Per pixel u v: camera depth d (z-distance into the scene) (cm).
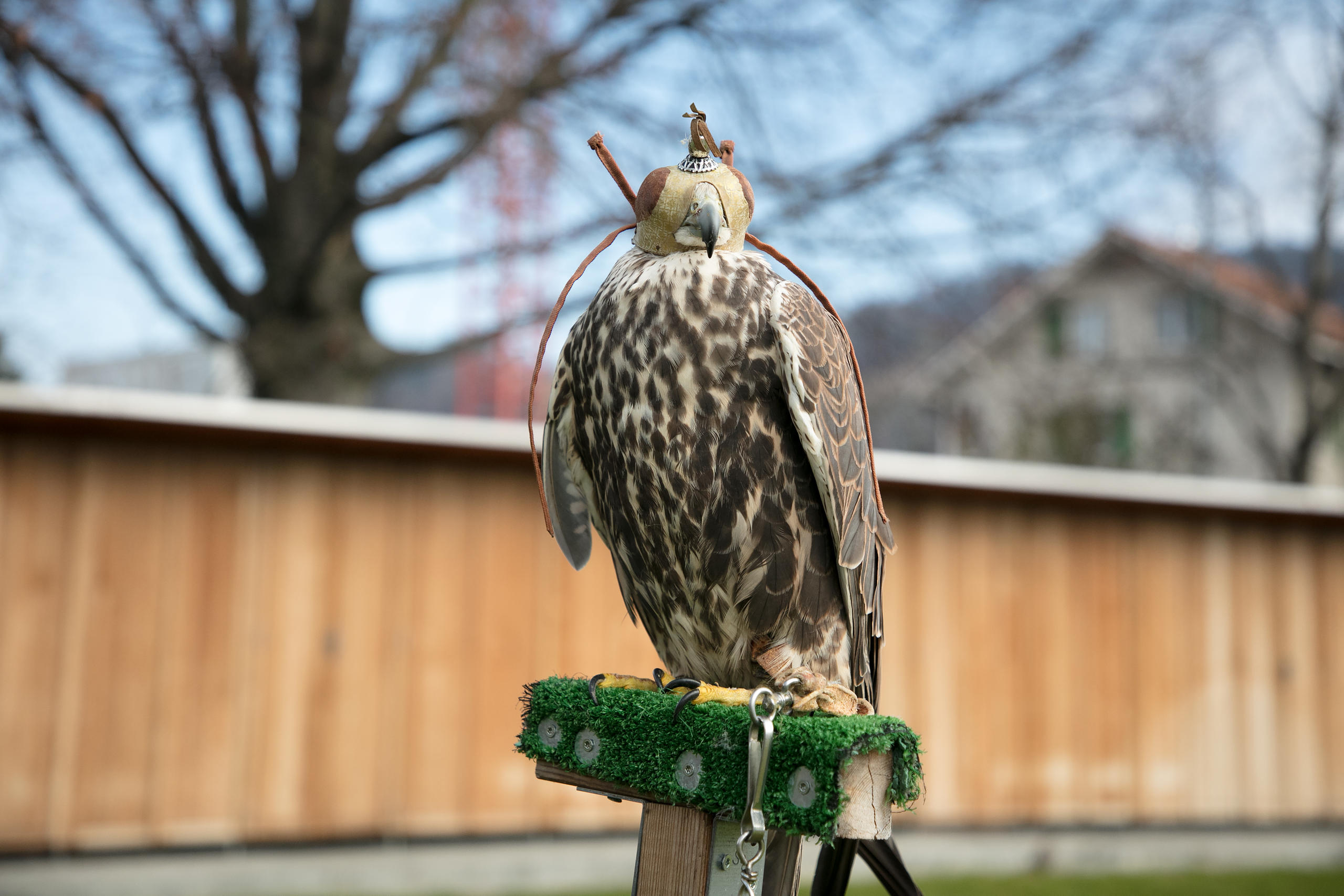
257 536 527
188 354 1130
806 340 173
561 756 172
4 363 1021
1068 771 627
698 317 171
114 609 505
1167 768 647
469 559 553
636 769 162
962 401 2306
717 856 157
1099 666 641
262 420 499
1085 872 620
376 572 540
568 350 188
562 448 197
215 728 512
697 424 171
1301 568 690
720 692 162
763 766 139
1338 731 683
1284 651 679
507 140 1105
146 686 506
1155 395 2281
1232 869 640
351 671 532
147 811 501
